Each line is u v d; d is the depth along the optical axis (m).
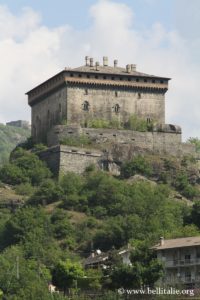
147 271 195.75
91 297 194.75
